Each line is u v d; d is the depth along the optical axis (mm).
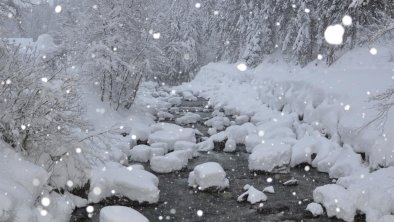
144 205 11047
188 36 47438
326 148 15164
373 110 14891
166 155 14578
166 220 10203
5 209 7191
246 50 38344
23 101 10023
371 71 20500
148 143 17359
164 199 11555
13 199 7590
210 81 42312
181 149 16219
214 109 28828
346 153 14227
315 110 18672
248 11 39969
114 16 20766
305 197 11797
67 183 10445
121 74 21250
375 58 24500
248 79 35188
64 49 20516
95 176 11305
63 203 9766
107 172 11641
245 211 10820
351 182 12133
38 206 8719
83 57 20234
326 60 28984
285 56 35844
